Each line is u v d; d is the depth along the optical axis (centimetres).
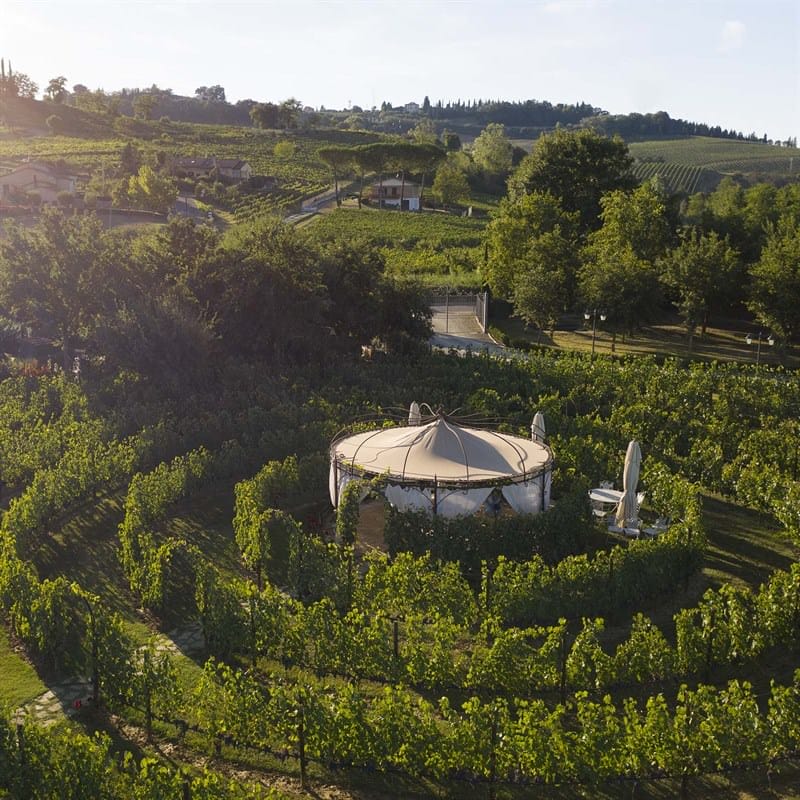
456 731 1938
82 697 2338
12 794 1852
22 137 19525
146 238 6366
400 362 5894
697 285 7362
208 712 2134
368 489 3309
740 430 4306
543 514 3130
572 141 10431
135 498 3331
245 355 5872
